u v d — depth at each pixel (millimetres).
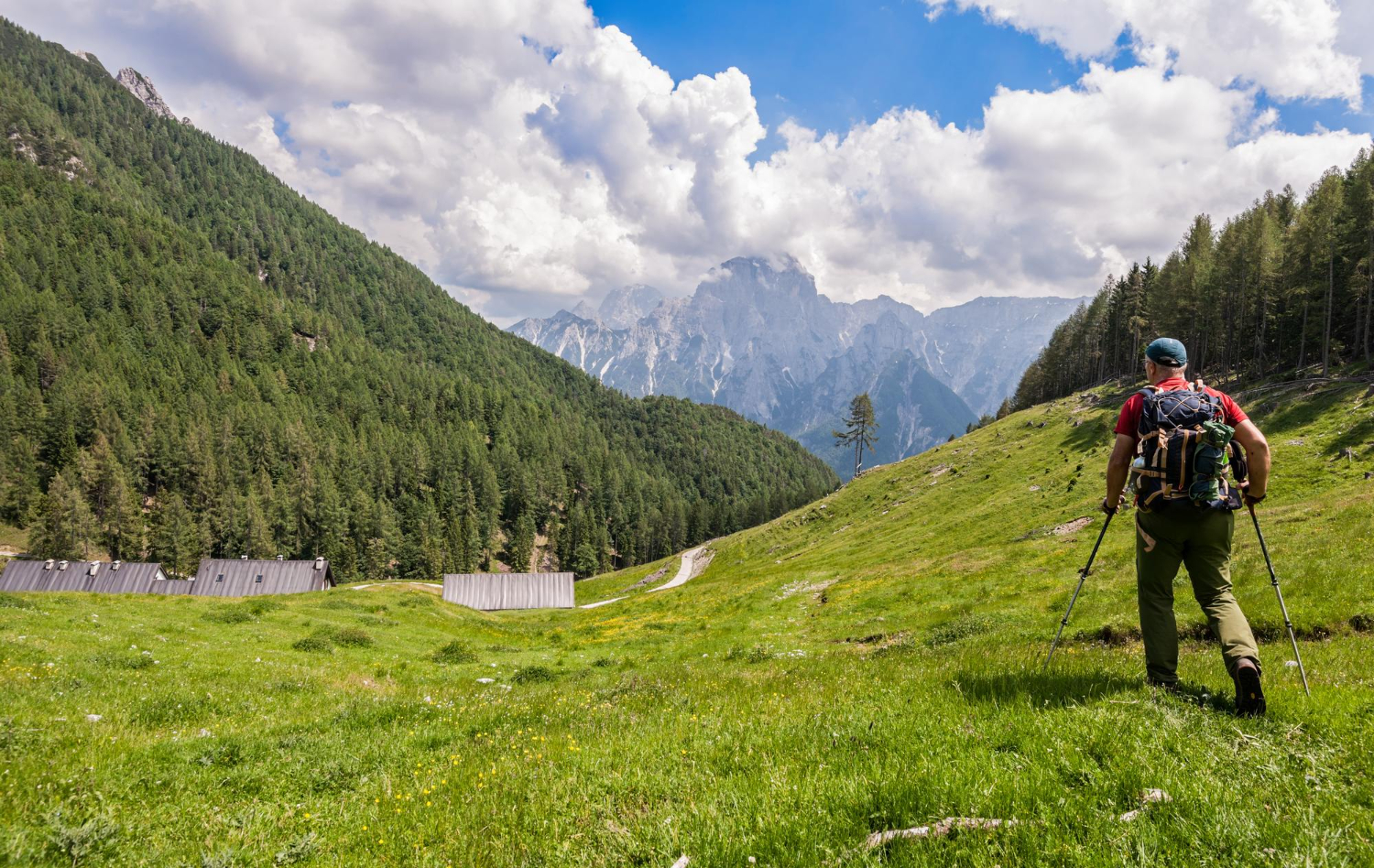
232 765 7898
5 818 5418
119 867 4816
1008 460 84000
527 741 8023
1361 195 70500
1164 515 6199
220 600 36219
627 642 32438
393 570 162000
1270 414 61469
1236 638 5820
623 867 4203
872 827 4332
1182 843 3762
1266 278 79812
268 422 193250
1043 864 3586
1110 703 5980
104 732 9164
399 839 5207
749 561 102000
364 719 10500
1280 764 4660
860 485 109688
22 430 163625
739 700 9297
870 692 8523
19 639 16891
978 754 5164
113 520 141500
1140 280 118125
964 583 31688
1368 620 12070
